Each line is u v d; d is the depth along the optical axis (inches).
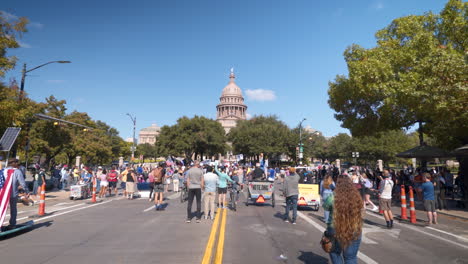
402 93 635.5
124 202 625.3
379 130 898.1
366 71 693.3
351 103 908.0
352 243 160.1
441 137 912.9
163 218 423.8
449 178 791.1
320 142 3644.2
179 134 2625.5
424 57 626.2
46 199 671.1
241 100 5753.0
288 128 2982.3
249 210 519.5
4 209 310.7
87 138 1920.5
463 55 598.9
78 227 361.7
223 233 329.1
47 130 1331.2
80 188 676.7
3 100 609.3
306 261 236.5
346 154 2915.8
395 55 700.0
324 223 403.9
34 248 270.5
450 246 299.9
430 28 735.1
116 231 338.6
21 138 748.0
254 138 2667.3
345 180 168.1
